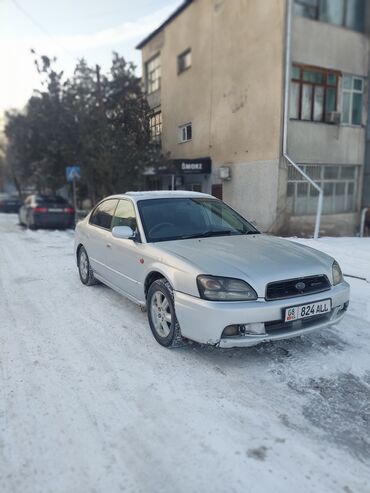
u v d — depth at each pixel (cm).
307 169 1335
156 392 316
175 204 497
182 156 1811
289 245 430
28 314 503
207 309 333
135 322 470
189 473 231
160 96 1991
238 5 1366
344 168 1422
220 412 289
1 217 2288
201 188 1681
